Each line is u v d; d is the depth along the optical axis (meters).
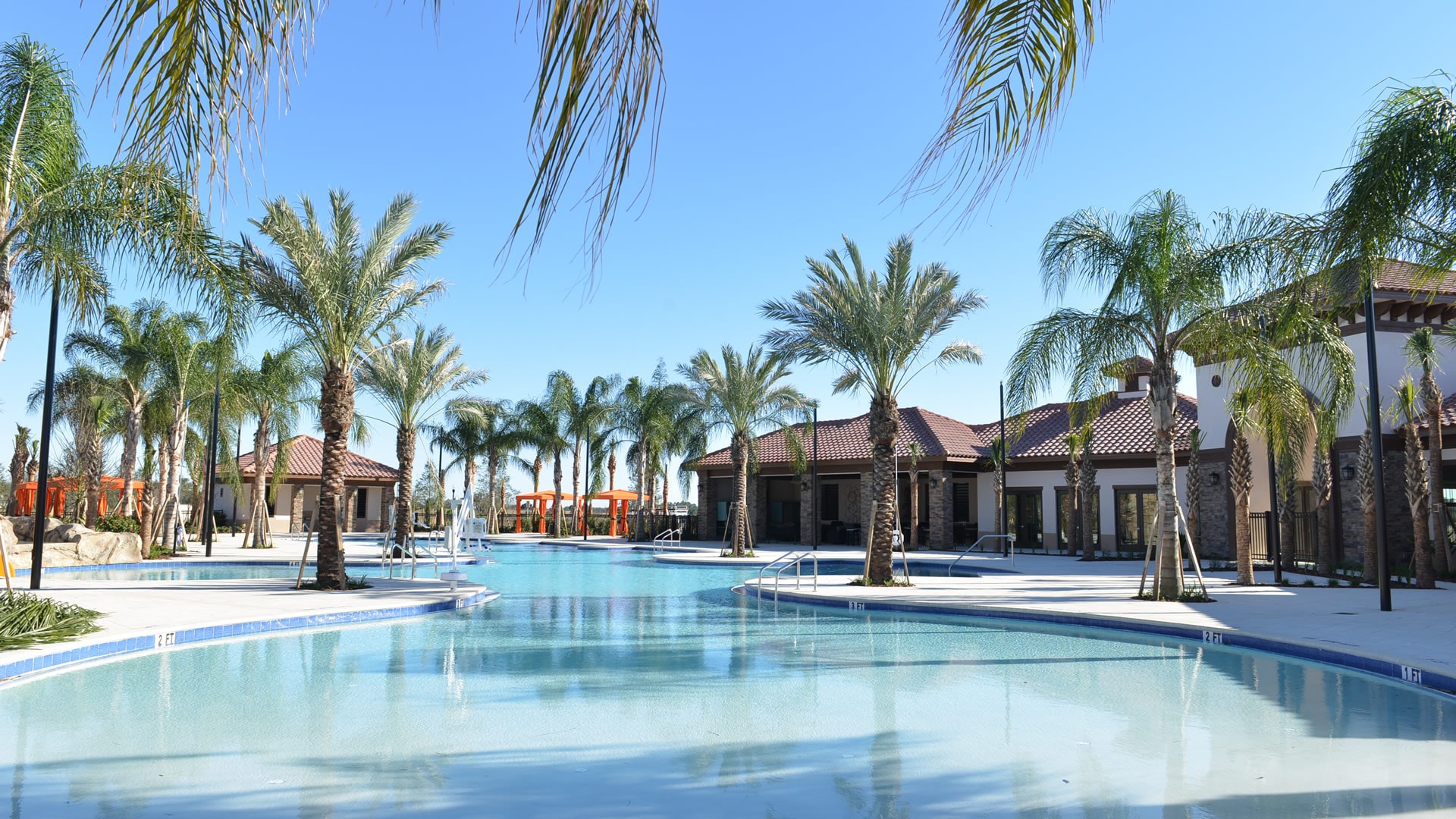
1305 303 8.26
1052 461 30.78
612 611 14.05
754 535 38.12
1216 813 4.48
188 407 26.03
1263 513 24.61
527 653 9.76
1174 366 14.75
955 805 4.67
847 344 18.08
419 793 4.82
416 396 26.30
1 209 9.39
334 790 4.85
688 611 14.19
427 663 9.06
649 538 39.94
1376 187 6.36
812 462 34.38
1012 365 15.22
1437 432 18.30
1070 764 5.44
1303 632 10.48
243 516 45.84
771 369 28.39
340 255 15.39
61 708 6.92
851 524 37.91
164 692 7.52
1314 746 5.89
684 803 4.69
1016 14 2.58
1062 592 16.33
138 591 14.76
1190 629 11.05
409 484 26.48
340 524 16.02
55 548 21.09
